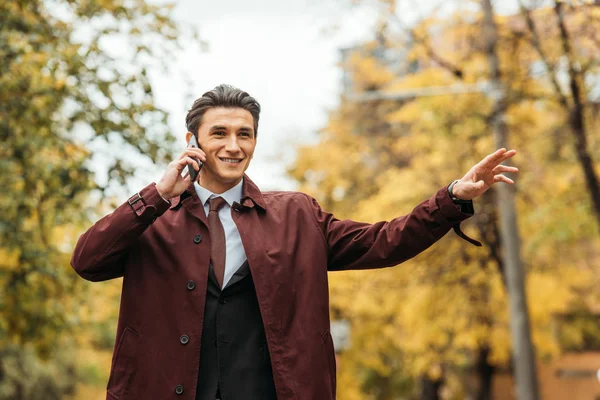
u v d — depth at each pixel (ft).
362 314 61.82
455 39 44.45
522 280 40.96
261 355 9.88
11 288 29.71
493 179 10.00
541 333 56.75
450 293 54.49
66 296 34.99
